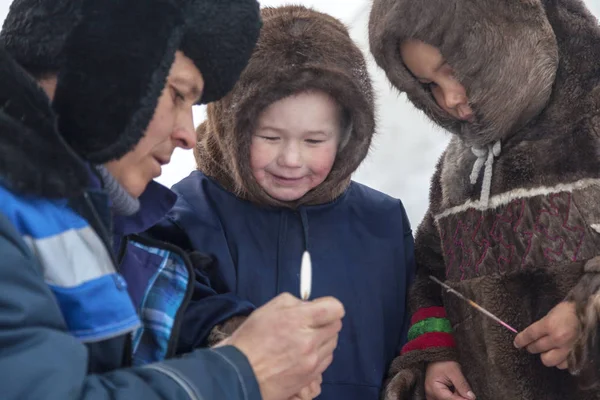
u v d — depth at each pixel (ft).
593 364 3.53
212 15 2.65
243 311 3.74
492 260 3.97
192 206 4.20
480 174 4.09
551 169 3.80
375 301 4.27
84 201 2.46
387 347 4.39
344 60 3.86
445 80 3.89
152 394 2.15
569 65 3.80
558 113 3.82
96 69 2.40
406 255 4.57
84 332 2.37
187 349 3.62
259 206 4.22
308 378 2.54
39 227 2.29
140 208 3.17
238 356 2.39
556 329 3.58
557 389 3.84
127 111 2.43
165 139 2.72
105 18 2.41
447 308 4.27
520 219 3.86
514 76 3.68
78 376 2.06
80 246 2.39
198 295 3.87
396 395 4.08
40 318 2.11
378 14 4.00
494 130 3.84
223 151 4.07
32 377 1.96
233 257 4.14
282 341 2.49
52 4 2.46
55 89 2.43
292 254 4.17
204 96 2.90
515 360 3.93
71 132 2.45
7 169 2.17
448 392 4.15
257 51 3.74
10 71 2.27
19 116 2.25
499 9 3.63
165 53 2.47
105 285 2.41
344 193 4.43
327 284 4.16
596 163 3.73
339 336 4.16
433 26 3.69
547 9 3.85
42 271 2.29
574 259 3.74
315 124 3.81
